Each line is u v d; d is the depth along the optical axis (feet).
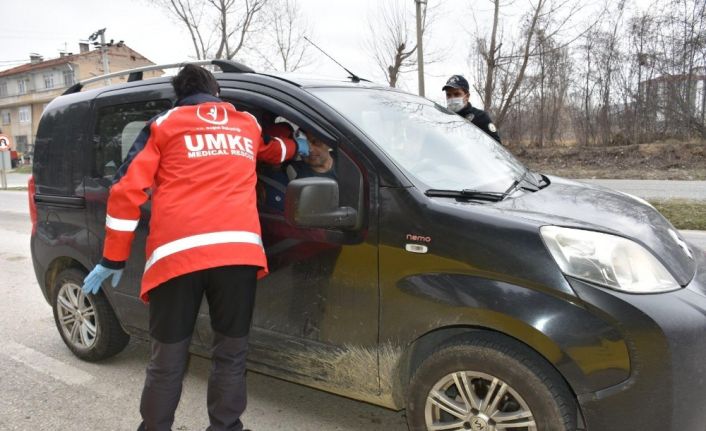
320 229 8.41
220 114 7.88
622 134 68.08
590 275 6.68
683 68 63.67
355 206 8.02
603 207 8.45
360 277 8.07
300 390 11.23
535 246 6.93
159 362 7.64
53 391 11.40
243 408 8.11
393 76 67.97
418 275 7.57
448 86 18.33
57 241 12.30
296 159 9.32
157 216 7.37
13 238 30.50
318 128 8.55
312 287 8.56
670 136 65.26
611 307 6.49
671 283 6.99
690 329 6.52
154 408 7.71
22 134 192.24
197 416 10.27
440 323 7.41
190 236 7.18
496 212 7.40
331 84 9.92
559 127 73.10
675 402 6.43
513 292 6.90
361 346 8.21
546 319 6.68
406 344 7.78
